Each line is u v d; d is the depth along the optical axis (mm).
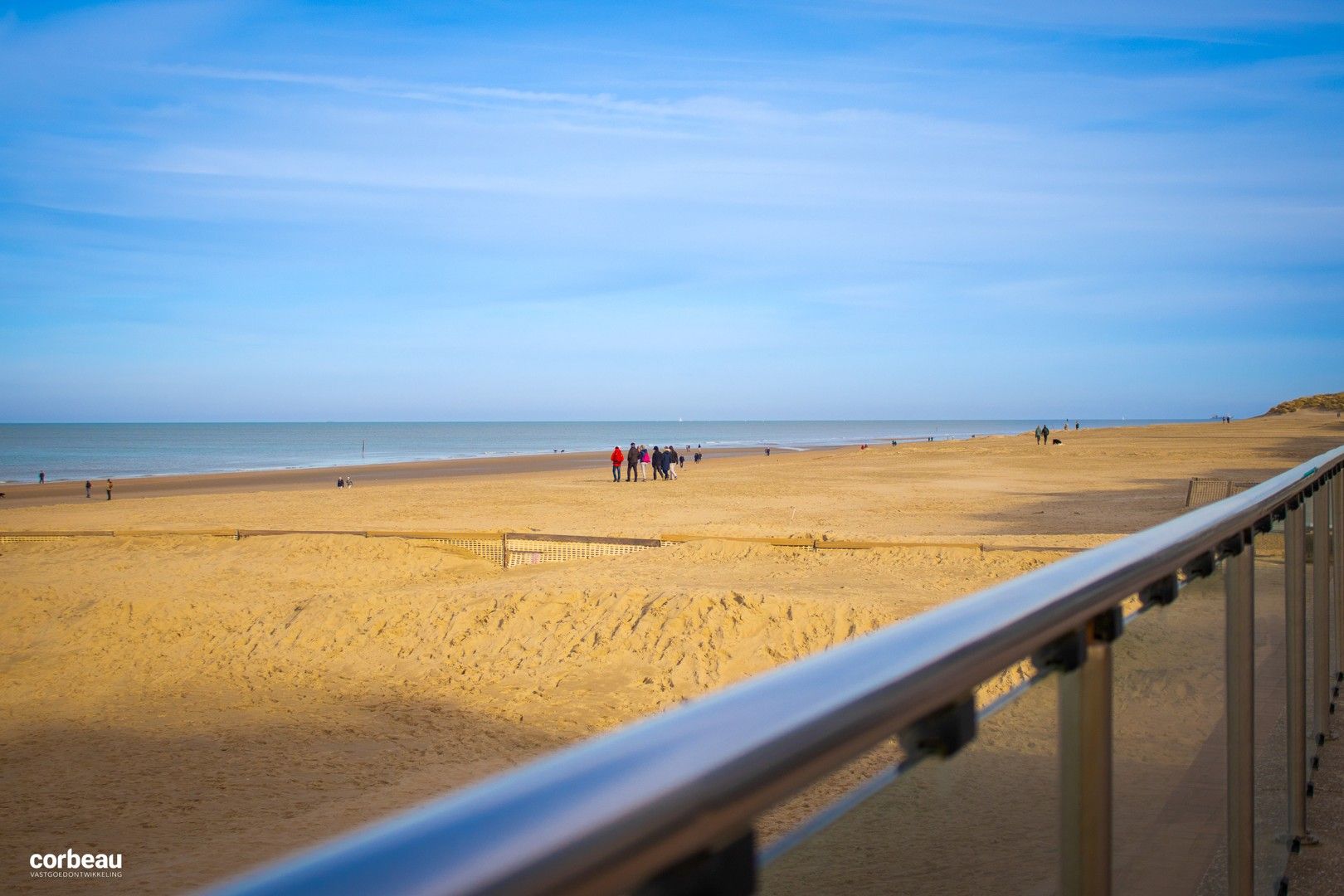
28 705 10070
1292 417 125938
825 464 51312
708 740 730
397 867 509
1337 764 4188
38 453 117312
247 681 10641
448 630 11289
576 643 10625
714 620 10539
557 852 563
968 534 18500
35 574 15516
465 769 7988
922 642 1047
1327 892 3100
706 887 736
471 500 32125
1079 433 87312
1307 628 4133
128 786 7676
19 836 6594
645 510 27016
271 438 196125
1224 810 2416
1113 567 1550
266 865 526
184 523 25312
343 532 17578
